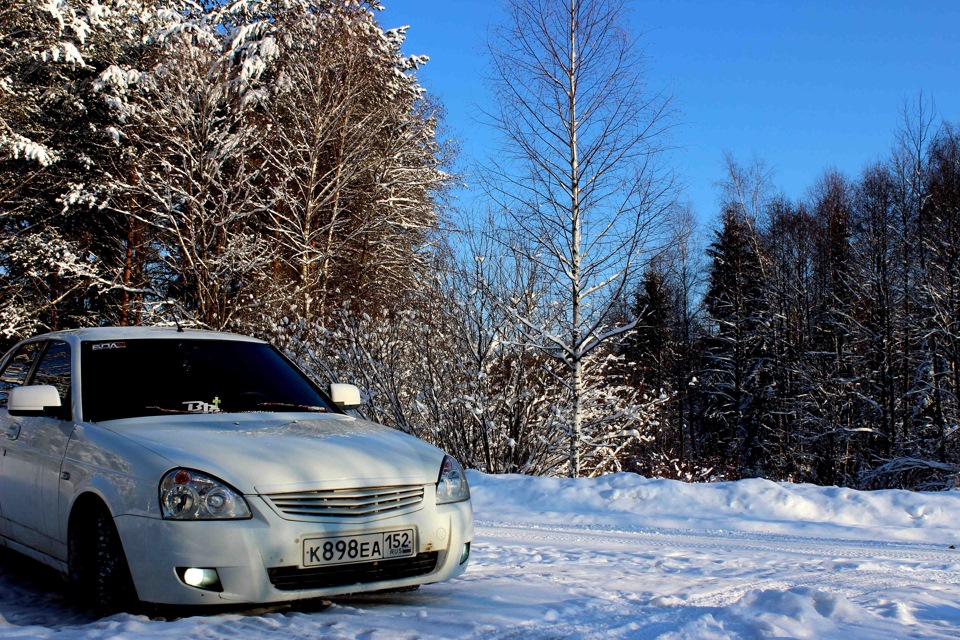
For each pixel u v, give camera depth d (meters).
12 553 5.87
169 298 25.02
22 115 25.17
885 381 32.22
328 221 28.11
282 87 26.75
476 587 4.87
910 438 30.61
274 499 3.89
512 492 9.95
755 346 41.47
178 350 5.38
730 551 6.86
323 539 3.93
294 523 3.88
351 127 27.70
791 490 9.52
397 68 29.58
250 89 25.98
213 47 25.84
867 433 31.89
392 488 4.20
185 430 4.41
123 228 27.16
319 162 27.64
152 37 26.95
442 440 13.69
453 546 4.36
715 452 41.84
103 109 27.36
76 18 26.03
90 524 4.26
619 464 14.94
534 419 13.62
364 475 4.15
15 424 5.35
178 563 3.74
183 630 3.58
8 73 25.77
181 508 3.80
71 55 25.41
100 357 5.11
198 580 3.77
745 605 4.12
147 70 26.73
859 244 36.53
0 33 24.88
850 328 34.38
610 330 13.60
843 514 8.98
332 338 14.95
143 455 4.05
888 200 34.88
